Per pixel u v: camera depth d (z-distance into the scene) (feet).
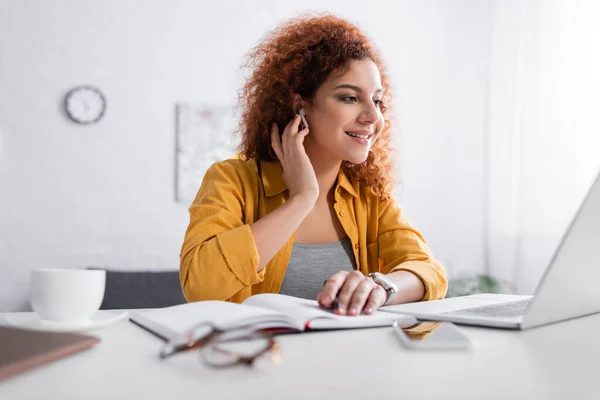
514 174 12.21
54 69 10.87
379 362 1.86
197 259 3.84
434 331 2.37
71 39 10.96
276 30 5.56
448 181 12.92
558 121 11.23
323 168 4.92
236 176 4.73
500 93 12.59
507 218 12.37
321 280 4.72
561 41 11.21
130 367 1.76
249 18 11.94
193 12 11.64
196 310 2.63
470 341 2.11
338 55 4.71
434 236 12.80
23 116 10.69
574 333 2.46
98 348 2.06
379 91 4.85
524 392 1.53
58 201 10.83
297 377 1.65
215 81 11.72
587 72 10.72
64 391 1.49
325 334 2.41
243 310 2.56
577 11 10.92
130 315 2.78
